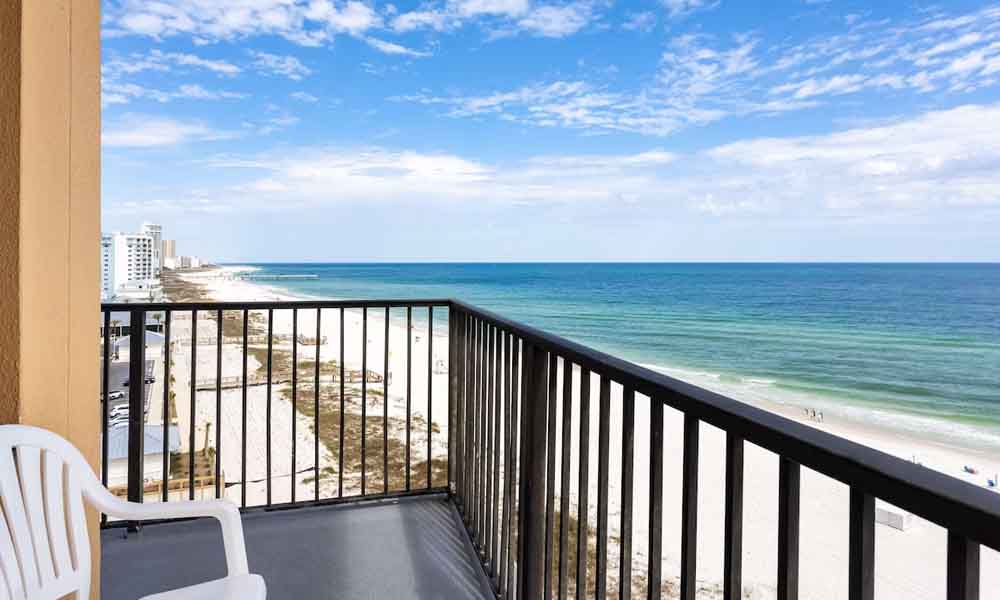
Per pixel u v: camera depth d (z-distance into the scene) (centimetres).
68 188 131
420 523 255
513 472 192
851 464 55
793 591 65
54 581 117
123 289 4497
